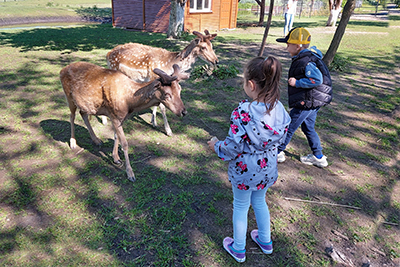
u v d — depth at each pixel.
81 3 33.91
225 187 3.84
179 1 13.72
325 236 3.12
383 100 7.03
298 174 4.20
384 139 5.20
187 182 3.89
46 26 19.03
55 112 5.85
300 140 5.18
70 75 4.06
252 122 2.18
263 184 2.41
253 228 3.20
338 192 3.84
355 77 8.93
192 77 8.30
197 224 3.20
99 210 3.35
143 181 3.90
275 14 32.59
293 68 3.67
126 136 5.09
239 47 12.87
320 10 33.62
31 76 7.94
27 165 4.14
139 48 5.52
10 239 2.94
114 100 3.78
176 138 5.09
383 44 14.52
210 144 2.41
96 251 2.83
